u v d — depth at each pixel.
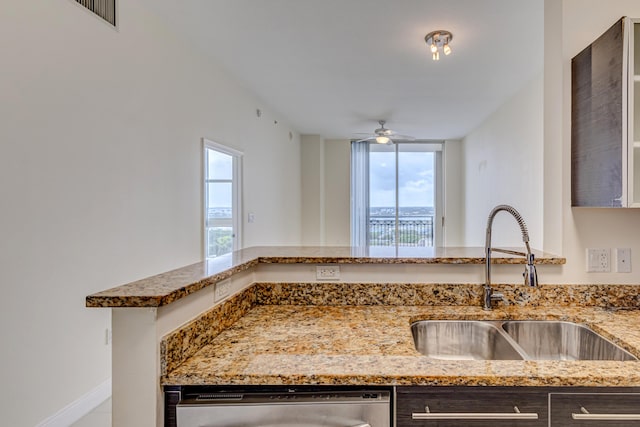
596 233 1.59
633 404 0.93
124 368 0.93
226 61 3.46
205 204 3.39
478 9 2.46
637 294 1.56
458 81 3.87
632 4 1.56
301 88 4.20
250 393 0.95
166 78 2.81
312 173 6.90
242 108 4.19
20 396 1.78
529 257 1.38
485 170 5.48
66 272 2.01
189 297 1.09
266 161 5.03
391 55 3.25
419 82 3.92
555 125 1.67
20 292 1.78
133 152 2.48
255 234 4.66
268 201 5.12
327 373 0.95
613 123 1.32
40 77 1.86
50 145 1.91
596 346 1.33
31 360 1.83
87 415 2.11
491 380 0.93
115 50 2.31
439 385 0.93
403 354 1.08
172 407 0.95
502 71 3.58
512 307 1.58
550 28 1.73
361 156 7.31
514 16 2.55
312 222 6.92
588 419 0.92
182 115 3.02
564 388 0.93
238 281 1.48
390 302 1.63
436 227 7.34
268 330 1.30
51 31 1.91
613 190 1.32
